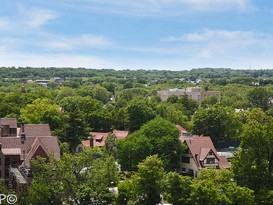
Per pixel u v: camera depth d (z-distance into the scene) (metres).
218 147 148.50
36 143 101.69
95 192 85.44
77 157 82.31
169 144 112.75
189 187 81.62
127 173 112.81
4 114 166.25
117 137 148.62
